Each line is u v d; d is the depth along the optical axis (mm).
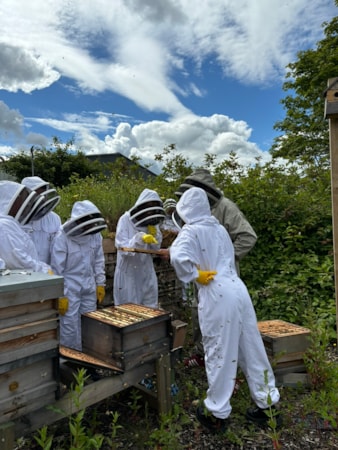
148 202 3971
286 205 6371
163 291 5062
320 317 4730
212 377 2607
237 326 2613
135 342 2469
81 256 3848
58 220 4445
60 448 2369
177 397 2965
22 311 1903
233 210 3650
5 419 1840
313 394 2881
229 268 2852
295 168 7520
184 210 2961
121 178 7980
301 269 5621
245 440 2574
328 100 3174
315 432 2672
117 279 4258
